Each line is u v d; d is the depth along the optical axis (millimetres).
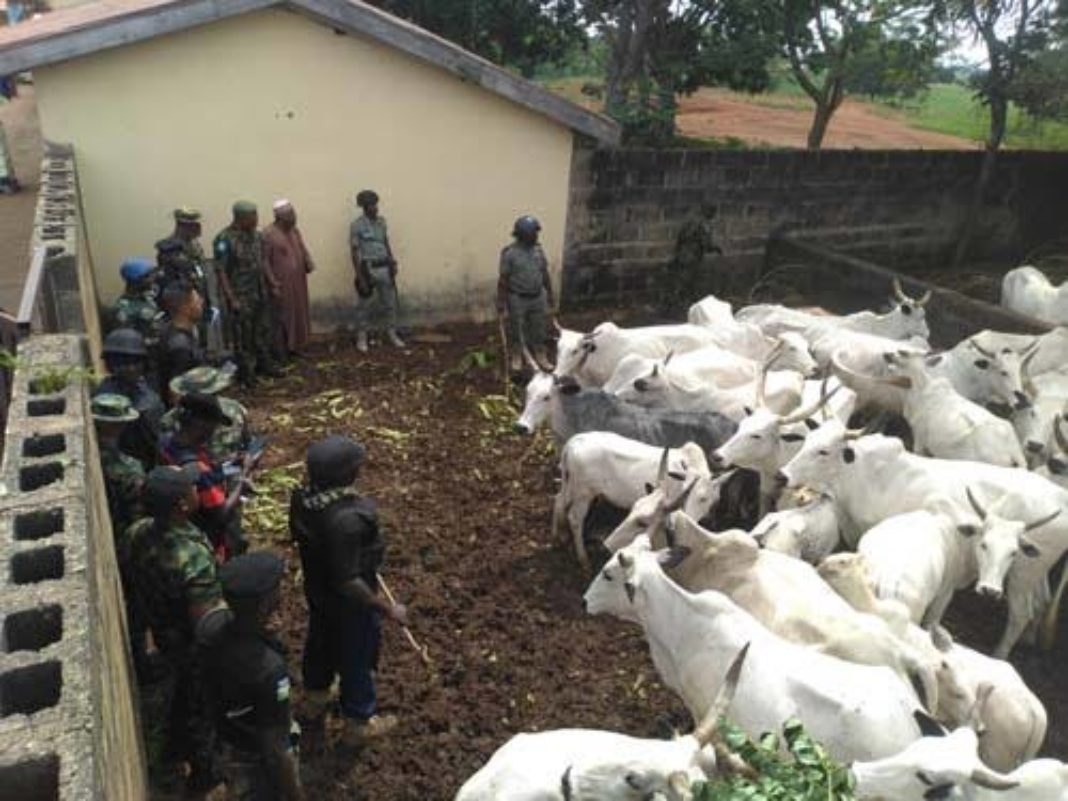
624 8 15906
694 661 4980
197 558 4512
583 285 13023
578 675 6098
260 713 3936
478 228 12078
